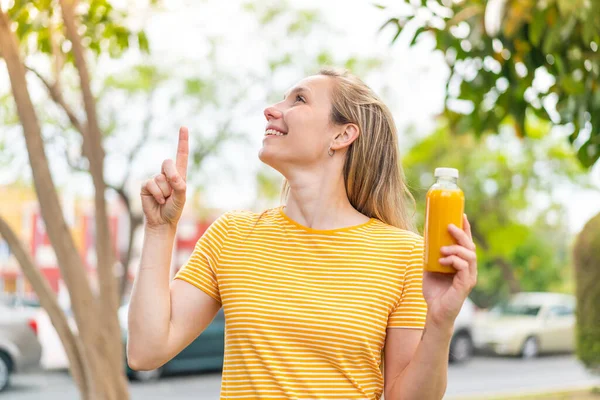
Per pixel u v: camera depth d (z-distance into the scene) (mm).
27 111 3152
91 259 20906
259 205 15727
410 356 1584
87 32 3920
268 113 1729
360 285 1584
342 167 1735
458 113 4113
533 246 24109
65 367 9477
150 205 1605
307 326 1537
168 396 8461
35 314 8852
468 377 10688
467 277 1414
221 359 9977
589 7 3162
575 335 6934
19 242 3236
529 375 10914
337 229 1648
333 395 1522
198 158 14094
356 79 1792
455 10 3674
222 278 1632
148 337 1576
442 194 1458
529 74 3754
